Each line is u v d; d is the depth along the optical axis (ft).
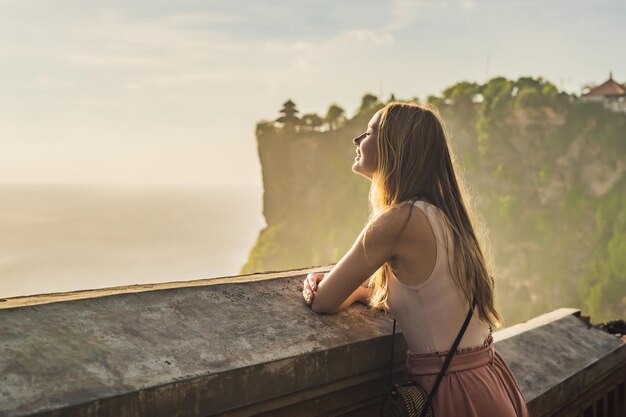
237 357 4.57
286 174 578.66
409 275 5.55
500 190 458.91
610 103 448.65
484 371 5.55
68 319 4.26
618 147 433.48
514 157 461.37
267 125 594.65
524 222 444.14
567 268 426.92
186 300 4.99
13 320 4.05
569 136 448.24
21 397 3.53
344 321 5.74
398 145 5.85
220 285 5.43
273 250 561.43
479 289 5.58
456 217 5.72
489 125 468.34
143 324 4.52
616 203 423.23
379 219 5.55
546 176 447.42
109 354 4.09
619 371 9.33
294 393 4.99
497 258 443.32
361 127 539.29
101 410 3.71
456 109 499.92
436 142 5.86
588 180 439.63
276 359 4.73
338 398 5.50
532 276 431.84
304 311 5.64
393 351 5.81
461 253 5.52
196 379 4.18
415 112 5.94
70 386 3.72
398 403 5.27
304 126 590.55
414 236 5.48
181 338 4.53
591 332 9.30
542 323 9.07
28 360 3.79
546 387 7.46
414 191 5.80
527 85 481.87
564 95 454.40
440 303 5.48
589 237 428.56
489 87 485.97
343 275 5.54
